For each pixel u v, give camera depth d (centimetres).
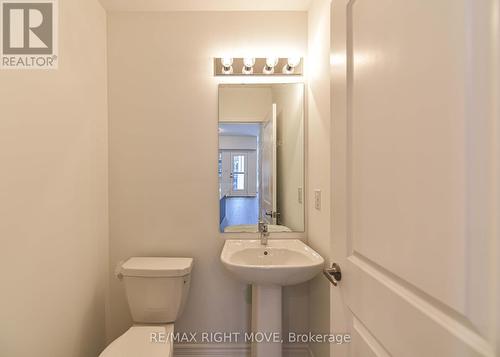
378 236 68
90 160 153
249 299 180
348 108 84
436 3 48
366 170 74
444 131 47
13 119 100
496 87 38
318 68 158
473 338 41
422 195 52
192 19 177
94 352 158
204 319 181
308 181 180
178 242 179
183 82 177
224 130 180
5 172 96
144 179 177
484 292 40
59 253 124
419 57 52
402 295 58
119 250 177
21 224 103
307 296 182
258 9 177
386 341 64
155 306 153
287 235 183
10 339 97
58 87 124
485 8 40
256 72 180
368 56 72
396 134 60
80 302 142
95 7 160
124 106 175
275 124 180
